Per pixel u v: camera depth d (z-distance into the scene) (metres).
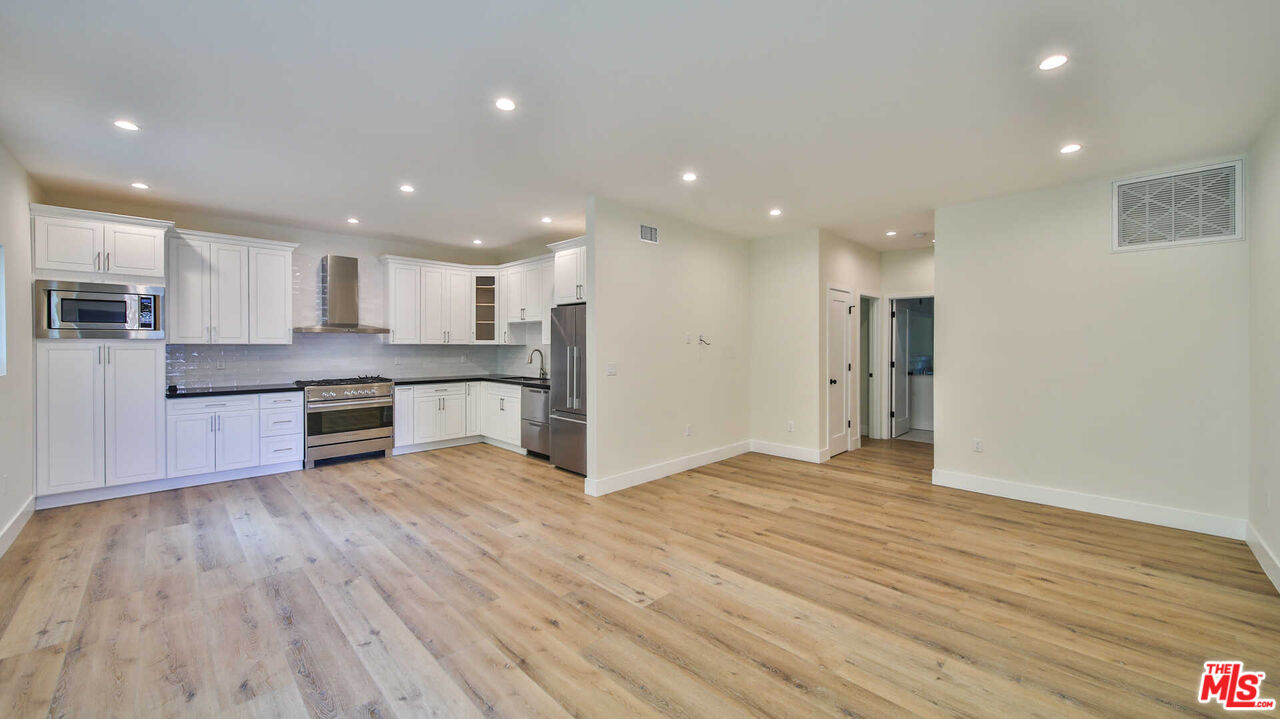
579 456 4.96
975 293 4.34
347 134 3.03
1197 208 3.43
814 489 4.52
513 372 7.03
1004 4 1.85
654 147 3.22
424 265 6.23
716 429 5.57
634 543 3.31
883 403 6.86
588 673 2.01
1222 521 3.37
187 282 4.62
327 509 3.97
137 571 2.86
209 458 4.61
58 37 2.04
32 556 3.04
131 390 4.22
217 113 2.75
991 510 3.92
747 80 2.41
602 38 2.08
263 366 5.40
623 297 4.54
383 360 6.27
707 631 2.30
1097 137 3.04
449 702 1.84
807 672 2.01
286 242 5.14
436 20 1.95
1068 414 3.94
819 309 5.47
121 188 4.06
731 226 5.34
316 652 2.13
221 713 1.77
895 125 2.88
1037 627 2.32
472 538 3.39
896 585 2.73
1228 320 3.35
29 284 3.66
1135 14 1.90
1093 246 3.81
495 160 3.45
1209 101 2.59
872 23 1.97
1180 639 2.22
